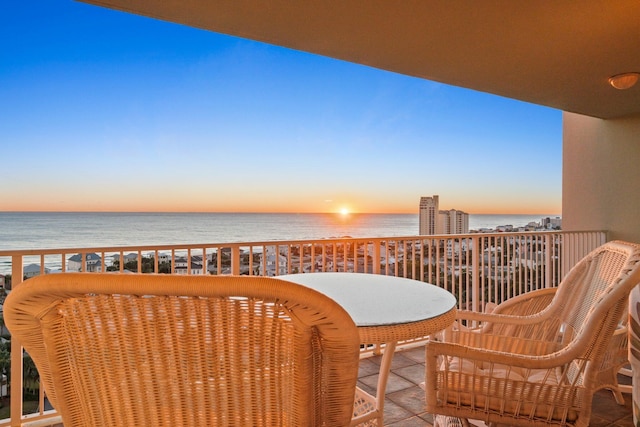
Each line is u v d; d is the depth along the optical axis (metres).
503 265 4.37
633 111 4.91
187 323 0.69
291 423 0.75
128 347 0.71
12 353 2.36
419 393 2.87
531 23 2.66
